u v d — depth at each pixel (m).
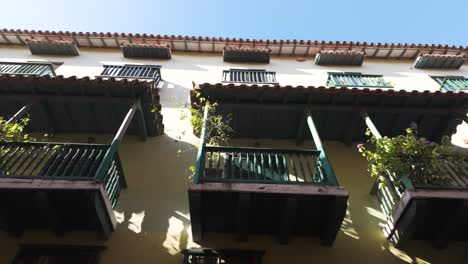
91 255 5.55
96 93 7.43
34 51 12.66
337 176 7.55
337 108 7.58
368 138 8.26
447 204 5.46
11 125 6.30
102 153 6.12
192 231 5.73
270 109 7.59
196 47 13.70
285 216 5.51
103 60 12.69
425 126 7.96
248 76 11.80
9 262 5.43
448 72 12.77
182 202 6.75
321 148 6.29
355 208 6.76
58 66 12.04
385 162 6.01
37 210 5.48
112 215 5.81
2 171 5.62
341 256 5.79
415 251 5.88
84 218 5.65
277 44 13.39
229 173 6.12
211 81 11.51
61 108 7.69
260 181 5.51
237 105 7.50
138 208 6.55
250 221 5.86
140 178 7.29
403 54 13.64
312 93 7.36
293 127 8.16
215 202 5.54
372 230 6.27
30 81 7.10
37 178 5.27
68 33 13.12
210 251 5.64
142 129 8.11
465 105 7.34
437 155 5.97
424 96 7.29
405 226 5.56
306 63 13.31
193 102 7.59
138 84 7.24
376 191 6.99
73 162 5.94
